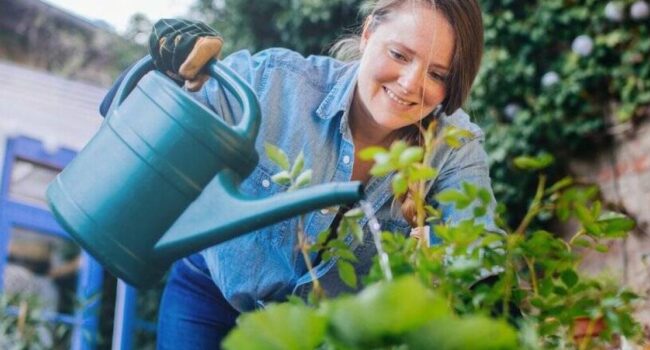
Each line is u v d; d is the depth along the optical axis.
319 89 1.55
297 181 1.07
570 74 4.32
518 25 4.44
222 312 1.70
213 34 1.27
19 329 2.70
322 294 1.06
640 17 4.16
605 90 4.28
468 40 1.43
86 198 1.15
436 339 0.57
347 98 1.50
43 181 4.09
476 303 0.93
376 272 0.93
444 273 0.91
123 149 1.15
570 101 4.30
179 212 1.12
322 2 4.82
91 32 5.14
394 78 1.42
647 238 3.83
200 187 1.12
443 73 1.43
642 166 4.09
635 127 4.14
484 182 1.55
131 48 5.23
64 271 4.29
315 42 4.89
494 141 4.38
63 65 5.05
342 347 0.61
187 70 1.26
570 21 4.38
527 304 1.02
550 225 4.16
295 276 1.50
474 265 0.90
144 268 1.13
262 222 1.06
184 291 1.71
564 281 1.00
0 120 3.99
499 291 0.94
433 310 0.57
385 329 0.58
